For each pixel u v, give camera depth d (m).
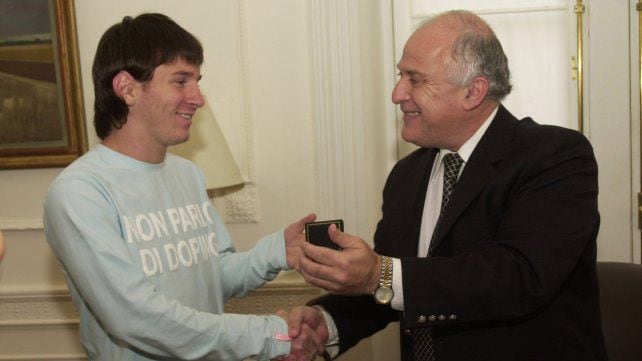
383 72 3.16
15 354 3.04
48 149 2.93
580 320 1.55
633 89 2.99
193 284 1.54
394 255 1.77
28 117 2.93
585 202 1.47
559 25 3.04
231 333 1.42
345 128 2.88
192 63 1.54
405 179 1.88
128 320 1.36
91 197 1.38
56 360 3.03
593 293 1.58
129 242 1.42
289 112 2.92
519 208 1.48
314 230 1.55
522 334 1.51
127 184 1.48
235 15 2.89
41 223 2.97
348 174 2.89
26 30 2.89
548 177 1.49
